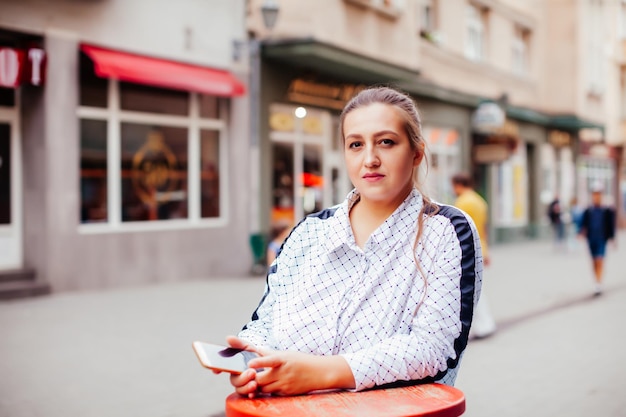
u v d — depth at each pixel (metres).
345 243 1.88
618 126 34.69
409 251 1.84
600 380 6.37
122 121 12.28
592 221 12.39
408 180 1.90
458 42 21.95
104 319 8.98
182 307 9.99
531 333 8.73
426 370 1.73
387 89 1.92
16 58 10.48
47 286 11.00
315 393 1.69
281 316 1.93
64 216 11.23
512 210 26.06
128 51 12.18
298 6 14.20
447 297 1.78
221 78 13.54
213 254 13.77
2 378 6.12
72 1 11.29
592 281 14.23
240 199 14.25
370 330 1.82
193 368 6.53
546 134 28.52
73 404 5.39
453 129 22.05
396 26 16.66
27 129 11.19
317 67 15.45
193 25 13.28
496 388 6.10
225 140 14.14
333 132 16.83
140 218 12.59
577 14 28.19
